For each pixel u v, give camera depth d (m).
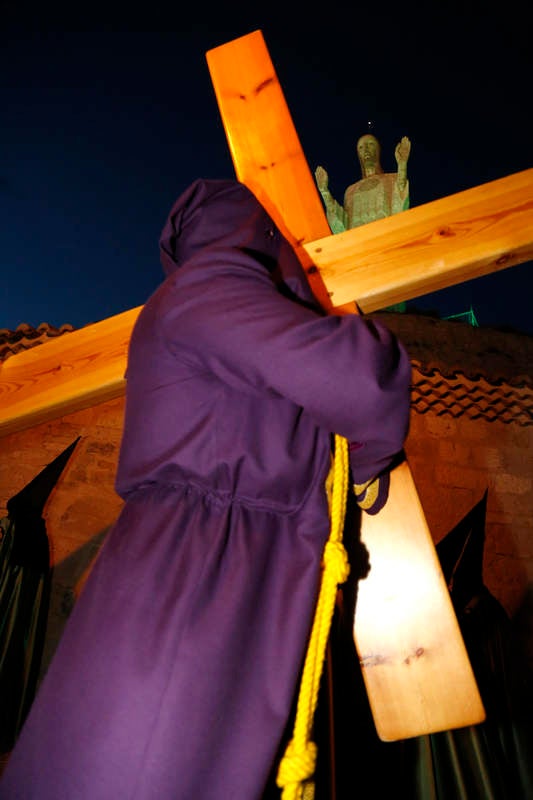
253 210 1.09
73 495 5.86
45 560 5.47
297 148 1.97
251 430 0.82
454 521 5.46
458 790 2.30
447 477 5.61
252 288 0.85
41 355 2.33
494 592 5.23
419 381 5.89
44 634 5.21
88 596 0.79
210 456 0.81
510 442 5.80
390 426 0.80
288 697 0.72
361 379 0.76
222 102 2.06
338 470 0.93
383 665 1.25
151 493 0.85
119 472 0.90
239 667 0.72
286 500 0.83
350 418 0.78
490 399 5.90
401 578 1.31
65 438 6.14
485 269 1.84
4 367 2.37
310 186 1.94
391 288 1.80
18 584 5.18
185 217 1.08
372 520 1.36
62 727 0.69
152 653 0.70
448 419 5.82
